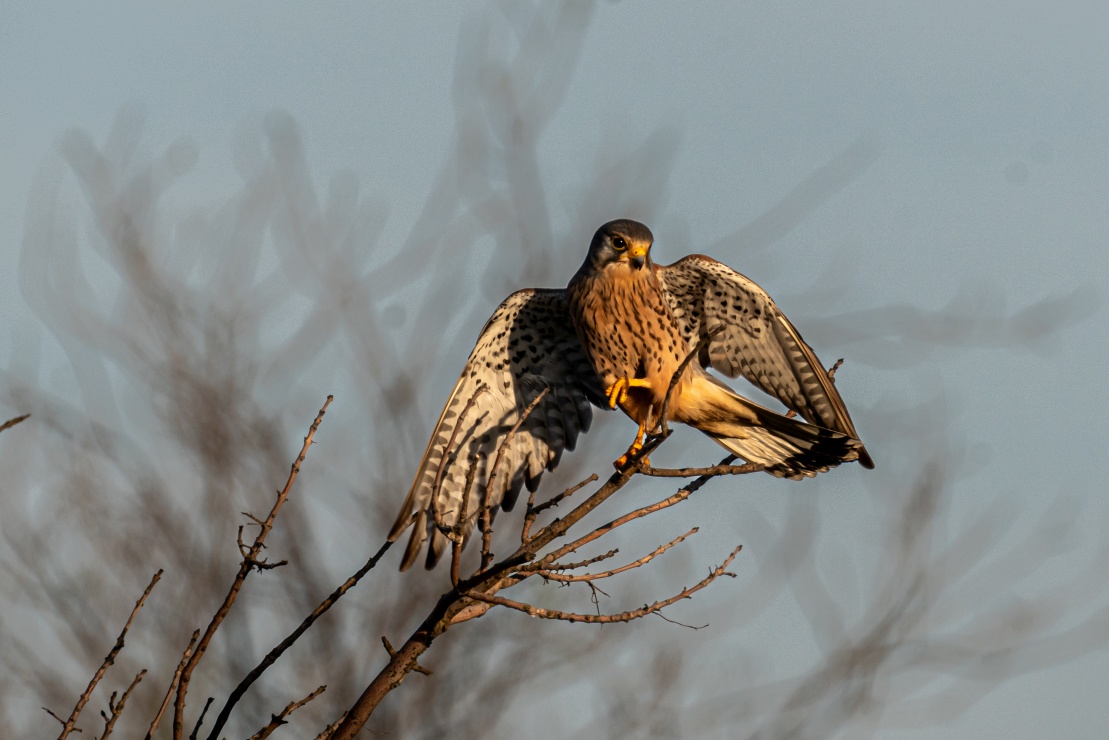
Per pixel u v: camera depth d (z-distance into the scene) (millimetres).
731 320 11016
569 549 7312
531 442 11570
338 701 14359
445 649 14234
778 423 10844
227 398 15141
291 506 14961
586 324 11109
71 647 13547
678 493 7758
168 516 14523
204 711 6484
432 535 10883
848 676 13125
